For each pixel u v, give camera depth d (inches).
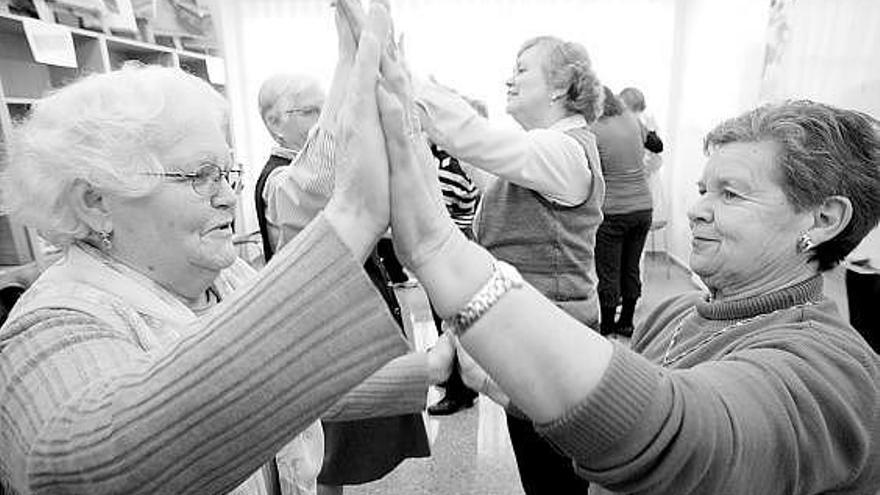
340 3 19.0
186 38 147.5
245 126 202.5
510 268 18.0
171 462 16.2
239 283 31.4
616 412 16.4
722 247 27.9
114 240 24.7
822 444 20.4
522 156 43.5
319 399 16.7
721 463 17.7
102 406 17.0
